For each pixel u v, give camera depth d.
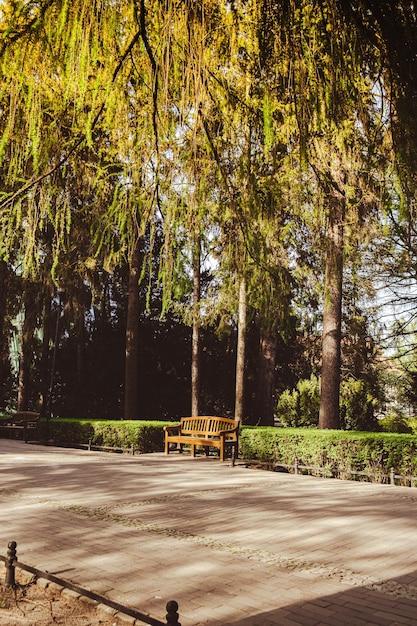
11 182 4.27
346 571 5.29
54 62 3.07
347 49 2.99
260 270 5.29
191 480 10.88
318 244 9.63
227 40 3.64
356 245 12.09
